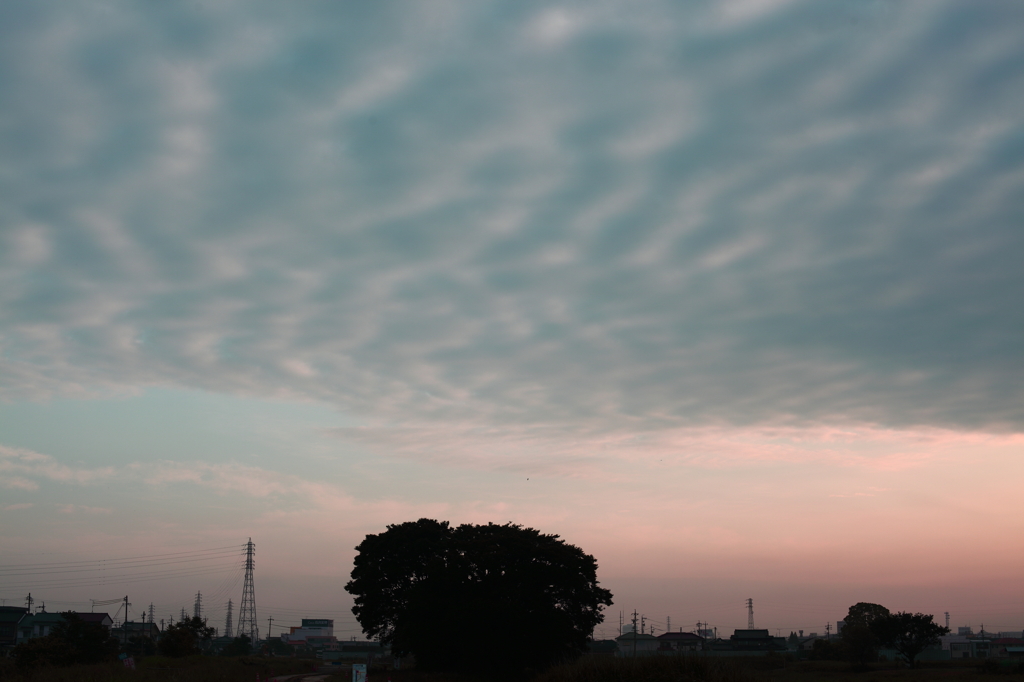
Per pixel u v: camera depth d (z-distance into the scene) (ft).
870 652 248.32
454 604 160.97
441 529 190.19
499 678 158.40
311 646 509.76
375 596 181.88
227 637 498.69
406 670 177.99
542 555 168.25
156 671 157.69
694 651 100.48
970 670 206.39
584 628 170.50
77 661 197.67
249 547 368.89
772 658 266.98
